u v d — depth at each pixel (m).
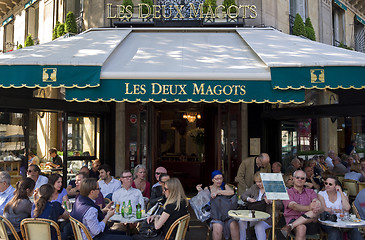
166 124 16.33
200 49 7.14
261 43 7.30
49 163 11.58
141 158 9.55
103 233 4.84
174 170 12.72
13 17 15.90
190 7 9.46
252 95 5.54
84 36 8.16
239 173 7.68
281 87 5.47
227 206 5.59
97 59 5.68
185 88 5.53
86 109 9.34
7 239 4.71
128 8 9.70
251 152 9.91
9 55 6.14
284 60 5.75
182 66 5.84
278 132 10.42
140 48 7.18
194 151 15.77
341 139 16.69
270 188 4.84
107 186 6.91
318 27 12.91
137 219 5.07
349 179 8.36
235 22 9.50
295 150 11.41
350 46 16.12
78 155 9.43
